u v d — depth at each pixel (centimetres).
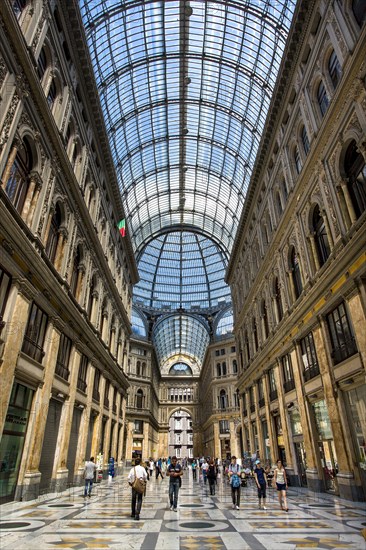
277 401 2153
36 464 1301
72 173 1708
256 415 2619
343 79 1259
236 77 2911
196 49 2823
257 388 2686
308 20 1614
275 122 2134
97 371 2438
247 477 2298
